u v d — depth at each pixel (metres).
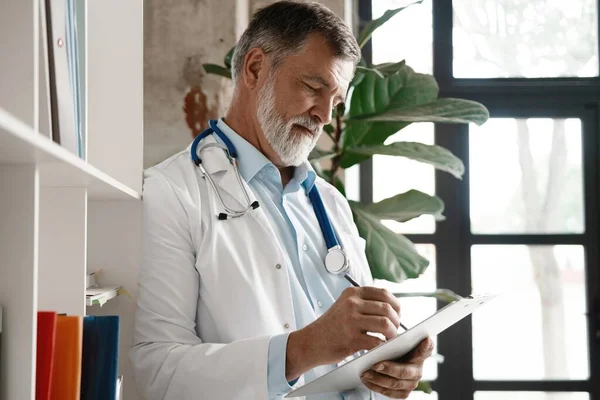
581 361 3.29
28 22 0.78
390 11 2.23
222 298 1.41
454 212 3.30
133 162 1.56
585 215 3.31
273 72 1.53
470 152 3.33
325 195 1.77
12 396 0.82
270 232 1.49
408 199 2.40
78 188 1.29
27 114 0.78
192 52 2.71
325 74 1.50
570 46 3.33
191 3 2.72
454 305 1.17
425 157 2.31
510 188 3.33
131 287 1.57
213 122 1.64
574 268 3.31
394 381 1.34
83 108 1.18
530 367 3.29
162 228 1.43
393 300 1.32
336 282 1.61
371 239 2.23
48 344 0.95
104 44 1.56
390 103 2.42
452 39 3.33
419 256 2.24
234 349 1.31
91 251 1.57
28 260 0.83
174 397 1.32
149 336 1.38
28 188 0.83
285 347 1.30
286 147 1.53
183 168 1.56
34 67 0.78
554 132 3.33
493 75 3.33
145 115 2.70
